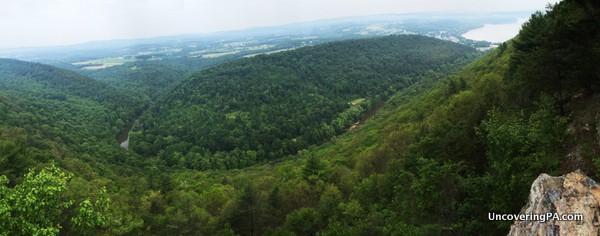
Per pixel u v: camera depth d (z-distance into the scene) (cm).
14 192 1596
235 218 3850
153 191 6091
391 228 2362
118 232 2570
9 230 1569
